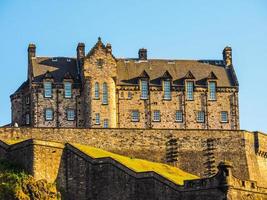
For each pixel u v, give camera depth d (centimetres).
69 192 19275
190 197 17925
